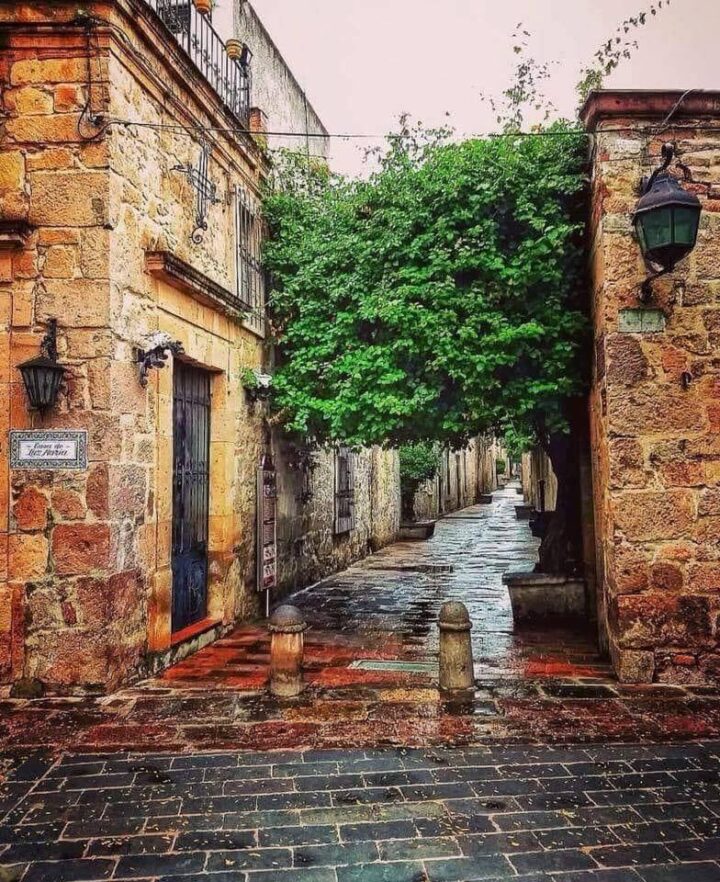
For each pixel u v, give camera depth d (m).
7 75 5.80
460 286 7.83
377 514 17.55
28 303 5.72
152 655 6.32
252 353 8.96
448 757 4.46
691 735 4.84
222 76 8.37
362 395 8.24
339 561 13.66
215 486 7.96
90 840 3.47
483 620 8.73
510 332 7.26
